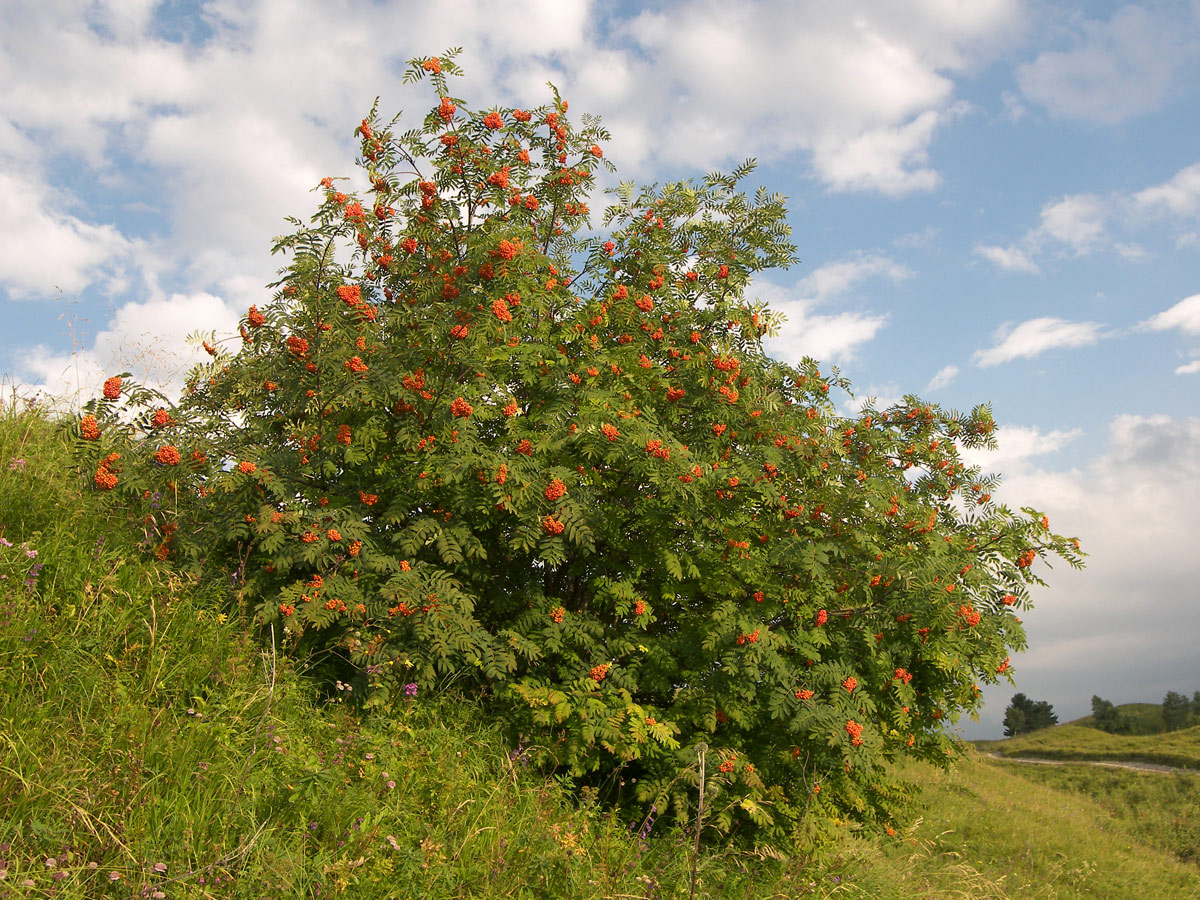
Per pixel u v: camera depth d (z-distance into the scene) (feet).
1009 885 27.14
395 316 18.30
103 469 15.43
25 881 7.70
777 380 24.00
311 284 16.79
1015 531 22.82
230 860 9.30
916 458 27.45
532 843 12.96
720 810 17.69
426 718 16.30
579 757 17.98
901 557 20.79
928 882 20.61
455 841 12.09
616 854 14.74
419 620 16.30
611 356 21.53
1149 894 31.22
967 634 21.22
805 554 18.97
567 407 19.51
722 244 26.25
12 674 10.59
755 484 20.33
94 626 12.40
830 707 17.97
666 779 17.83
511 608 19.38
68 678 11.11
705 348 23.57
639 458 18.62
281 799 10.95
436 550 18.52
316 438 17.28
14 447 16.65
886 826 23.54
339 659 16.89
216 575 16.28
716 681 18.79
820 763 19.34
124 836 8.79
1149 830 46.83
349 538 16.44
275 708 13.16
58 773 9.27
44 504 15.02
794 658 20.18
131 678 11.79
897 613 20.99
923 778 41.14
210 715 12.00
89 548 14.40
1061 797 50.83
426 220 20.49
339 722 14.32
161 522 16.46
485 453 17.46
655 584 20.90
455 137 19.39
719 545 20.86
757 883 16.80
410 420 17.58
